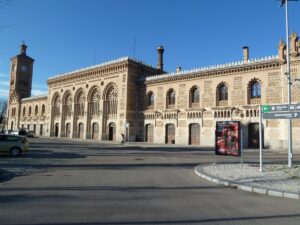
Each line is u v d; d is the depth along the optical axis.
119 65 59.50
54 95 77.69
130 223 7.43
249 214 8.52
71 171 17.03
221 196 10.95
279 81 40.25
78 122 69.69
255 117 42.22
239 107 44.06
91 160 23.41
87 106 66.69
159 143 53.47
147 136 57.28
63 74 74.00
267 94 41.38
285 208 9.30
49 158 24.41
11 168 17.97
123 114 57.81
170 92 54.59
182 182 13.89
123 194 10.94
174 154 30.83
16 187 12.05
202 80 49.31
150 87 57.47
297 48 38.78
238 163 21.50
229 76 45.84
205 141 47.75
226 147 20.56
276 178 14.17
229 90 45.62
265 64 41.59
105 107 62.88
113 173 16.48
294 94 38.38
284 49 39.88
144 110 57.78
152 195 10.88
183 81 52.06
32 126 91.50
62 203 9.38
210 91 48.06
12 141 26.44
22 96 101.75
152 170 18.02
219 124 21.20
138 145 46.59
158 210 8.73
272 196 11.08
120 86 59.28
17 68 102.00
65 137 72.69
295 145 37.88
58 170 17.39
